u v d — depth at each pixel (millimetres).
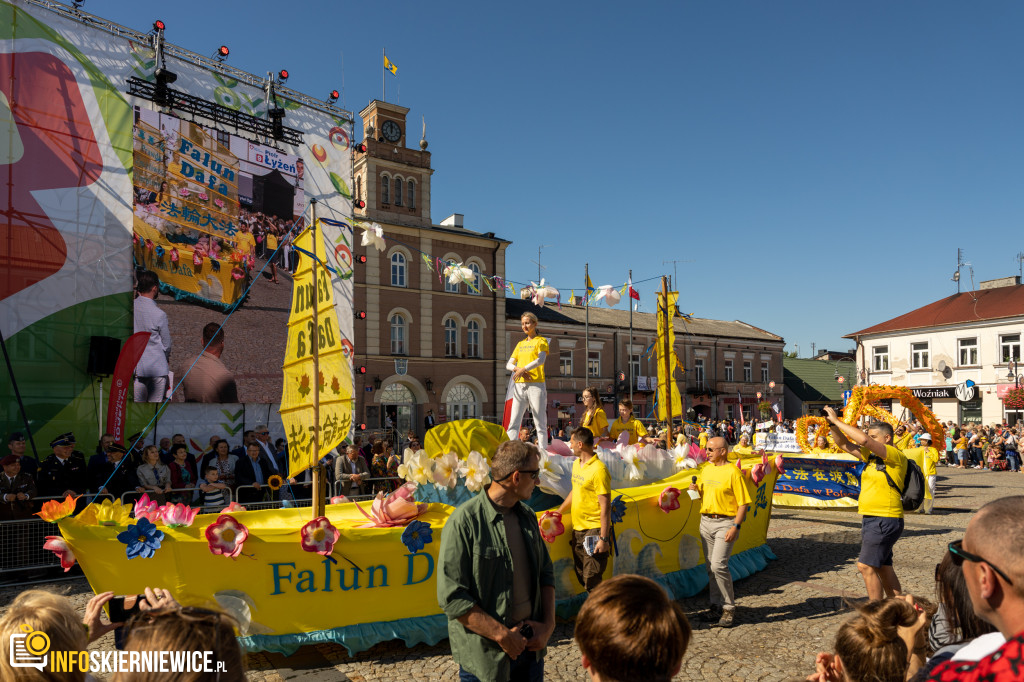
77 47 11664
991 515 1533
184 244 13125
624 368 37250
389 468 11539
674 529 6777
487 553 2988
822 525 10891
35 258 10938
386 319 27234
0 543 6816
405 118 28797
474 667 2918
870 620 2344
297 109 15414
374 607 5102
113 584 4422
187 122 13281
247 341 14109
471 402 29734
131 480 8625
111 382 11641
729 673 4668
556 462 6098
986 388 30250
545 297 7895
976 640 1598
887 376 34188
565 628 5719
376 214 27438
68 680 1803
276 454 11703
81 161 11578
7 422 10531
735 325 47094
